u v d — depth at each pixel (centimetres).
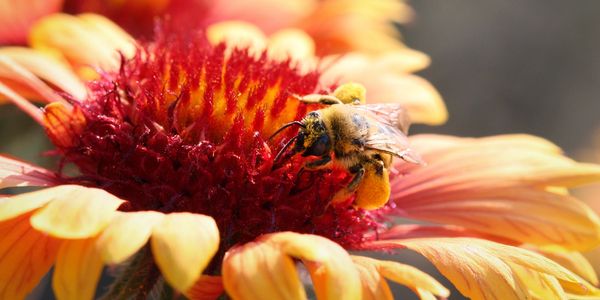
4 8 18
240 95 13
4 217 11
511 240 14
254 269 11
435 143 16
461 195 14
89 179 13
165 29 16
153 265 13
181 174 13
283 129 13
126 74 14
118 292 13
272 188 13
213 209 13
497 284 12
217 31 17
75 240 11
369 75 16
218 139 13
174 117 13
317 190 13
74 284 11
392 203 14
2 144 18
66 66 15
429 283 12
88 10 19
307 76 14
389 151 13
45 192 11
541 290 12
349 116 13
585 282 13
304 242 11
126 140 13
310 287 13
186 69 14
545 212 14
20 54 15
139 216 11
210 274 13
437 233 14
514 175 15
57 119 14
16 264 12
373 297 12
